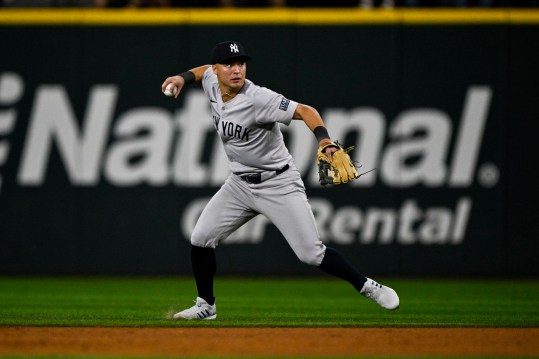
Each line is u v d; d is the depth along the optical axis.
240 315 28.75
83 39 44.38
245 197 24.12
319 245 23.88
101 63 44.44
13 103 44.47
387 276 44.50
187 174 44.38
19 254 44.84
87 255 44.72
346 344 20.41
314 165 43.97
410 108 44.22
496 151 44.06
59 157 44.56
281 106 22.50
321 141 21.84
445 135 44.12
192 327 23.77
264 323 24.88
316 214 44.25
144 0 46.25
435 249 44.19
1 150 44.50
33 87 44.44
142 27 44.38
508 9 44.03
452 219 44.16
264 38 44.31
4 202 44.62
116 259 44.69
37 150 44.53
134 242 44.59
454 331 23.50
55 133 44.50
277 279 44.94
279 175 23.61
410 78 44.22
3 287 40.12
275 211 23.75
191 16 44.31
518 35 43.91
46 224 44.72
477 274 44.12
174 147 44.28
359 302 34.53
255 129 23.02
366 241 44.31
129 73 44.38
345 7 45.66
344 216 44.28
